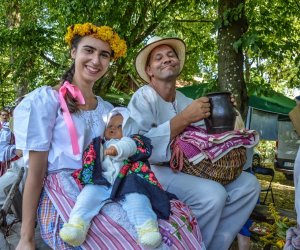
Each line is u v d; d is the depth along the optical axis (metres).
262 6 7.75
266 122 13.05
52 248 2.29
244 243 4.04
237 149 2.63
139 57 3.10
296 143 13.18
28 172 2.29
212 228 2.70
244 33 5.86
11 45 10.75
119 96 9.89
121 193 2.23
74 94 2.44
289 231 3.20
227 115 2.63
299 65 6.98
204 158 2.65
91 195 2.21
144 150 2.38
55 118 2.38
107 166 2.34
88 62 2.53
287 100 12.65
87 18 7.44
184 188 2.75
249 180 2.90
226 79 5.91
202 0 8.66
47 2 9.86
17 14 12.58
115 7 7.55
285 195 11.08
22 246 2.20
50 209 2.30
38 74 11.20
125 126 2.50
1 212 2.36
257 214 4.62
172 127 2.71
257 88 6.40
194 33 10.23
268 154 19.80
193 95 9.64
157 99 3.01
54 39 10.67
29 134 2.27
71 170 2.39
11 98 15.94
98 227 2.18
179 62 3.09
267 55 5.83
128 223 2.19
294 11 7.84
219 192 2.66
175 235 2.25
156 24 9.23
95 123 2.53
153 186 2.30
